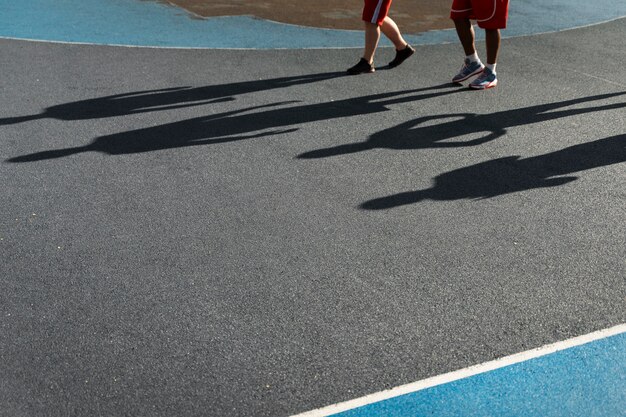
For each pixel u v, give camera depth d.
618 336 4.13
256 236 5.00
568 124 7.37
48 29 10.24
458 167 6.25
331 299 4.34
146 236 4.93
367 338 4.01
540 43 10.66
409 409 3.53
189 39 10.12
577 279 4.66
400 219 5.32
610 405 3.63
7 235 4.85
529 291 4.50
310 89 8.19
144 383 3.61
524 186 5.93
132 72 8.52
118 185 5.65
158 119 7.07
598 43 10.83
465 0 8.07
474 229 5.21
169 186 5.68
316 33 10.80
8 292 4.25
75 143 6.41
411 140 6.82
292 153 6.41
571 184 5.99
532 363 3.88
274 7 12.43
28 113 7.05
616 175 6.20
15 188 5.52
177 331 4.00
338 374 3.73
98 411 3.42
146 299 4.26
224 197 5.54
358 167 6.18
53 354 3.77
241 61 9.17
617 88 8.64
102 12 11.46
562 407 3.60
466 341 4.02
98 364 3.72
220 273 4.55
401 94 8.15
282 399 3.55
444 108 7.73
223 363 3.77
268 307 4.24
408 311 4.25
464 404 3.58
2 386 3.54
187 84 8.18
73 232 4.94
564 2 13.92
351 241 4.99
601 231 5.26
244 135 6.77
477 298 4.41
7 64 8.52
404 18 12.02
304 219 5.26
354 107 7.66
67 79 8.13
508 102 7.98
